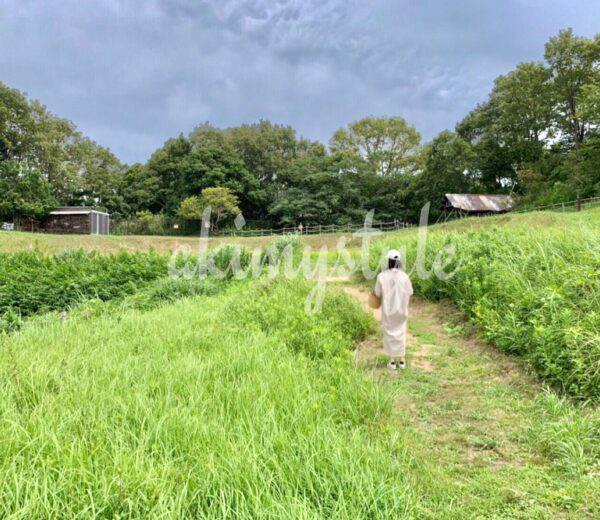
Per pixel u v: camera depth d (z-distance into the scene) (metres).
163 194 56.72
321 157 53.47
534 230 9.17
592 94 32.25
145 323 6.36
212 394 3.55
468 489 2.78
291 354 5.04
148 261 14.16
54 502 2.14
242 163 54.66
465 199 40.09
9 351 4.60
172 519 2.10
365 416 3.62
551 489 2.77
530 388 4.53
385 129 57.72
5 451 2.55
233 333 5.64
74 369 4.10
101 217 42.25
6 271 11.24
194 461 2.59
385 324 5.48
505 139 44.62
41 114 46.62
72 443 2.57
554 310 5.01
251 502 2.23
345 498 2.38
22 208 37.75
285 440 2.78
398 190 50.00
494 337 5.89
